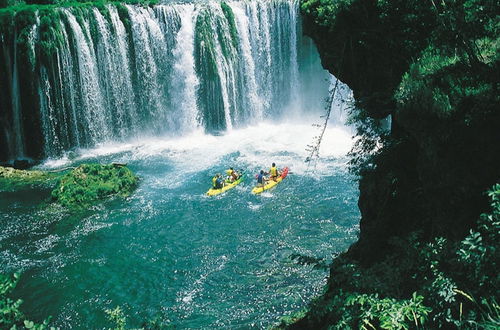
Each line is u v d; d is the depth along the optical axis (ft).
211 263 57.88
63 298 52.39
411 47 37.86
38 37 89.92
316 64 105.40
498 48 29.40
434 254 21.42
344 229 63.77
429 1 35.14
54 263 58.75
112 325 48.01
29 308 50.83
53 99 93.30
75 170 78.95
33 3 104.17
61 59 92.22
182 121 104.22
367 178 43.75
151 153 94.94
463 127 26.71
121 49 98.32
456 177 26.81
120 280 55.31
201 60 101.81
